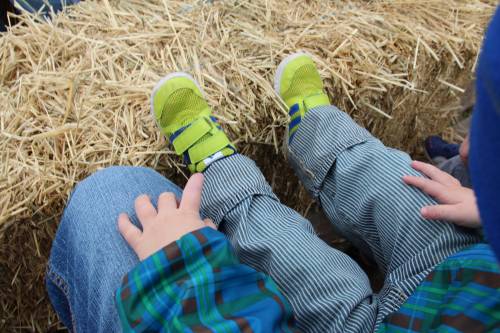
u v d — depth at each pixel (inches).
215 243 24.4
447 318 24.9
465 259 27.1
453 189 31.5
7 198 34.4
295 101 42.5
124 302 22.5
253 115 41.6
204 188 35.9
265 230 32.5
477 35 53.2
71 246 30.1
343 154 36.9
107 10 48.9
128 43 45.9
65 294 31.4
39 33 46.1
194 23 48.1
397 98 51.3
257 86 43.2
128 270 26.7
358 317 27.4
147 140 39.5
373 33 49.3
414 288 28.0
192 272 23.6
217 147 37.2
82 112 39.9
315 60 45.8
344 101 47.5
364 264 48.8
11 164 36.4
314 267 30.1
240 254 32.3
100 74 42.6
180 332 21.5
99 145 38.2
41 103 40.4
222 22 48.7
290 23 50.1
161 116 39.0
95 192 31.3
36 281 42.4
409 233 31.1
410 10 54.2
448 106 63.8
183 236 24.4
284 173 50.7
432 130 66.6
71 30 47.1
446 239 29.2
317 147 38.7
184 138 37.8
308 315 28.7
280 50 45.9
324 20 50.8
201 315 22.4
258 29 48.8
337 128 38.4
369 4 55.0
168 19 48.9
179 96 39.0
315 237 32.6
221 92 41.9
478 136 13.7
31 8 53.0
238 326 22.1
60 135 38.4
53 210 36.2
